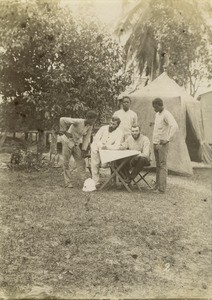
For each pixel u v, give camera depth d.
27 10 6.67
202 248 4.57
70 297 3.43
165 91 9.03
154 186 7.22
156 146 6.80
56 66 7.39
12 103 7.64
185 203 6.02
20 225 4.58
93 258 4.11
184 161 8.74
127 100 7.79
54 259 3.99
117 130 6.94
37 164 7.43
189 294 3.67
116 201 5.99
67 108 7.72
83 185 6.73
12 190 5.79
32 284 3.56
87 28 7.22
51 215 5.04
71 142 6.66
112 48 7.55
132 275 3.90
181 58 8.06
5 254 3.95
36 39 6.97
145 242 4.61
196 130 9.60
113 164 6.68
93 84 7.69
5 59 7.19
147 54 7.79
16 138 7.89
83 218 5.05
